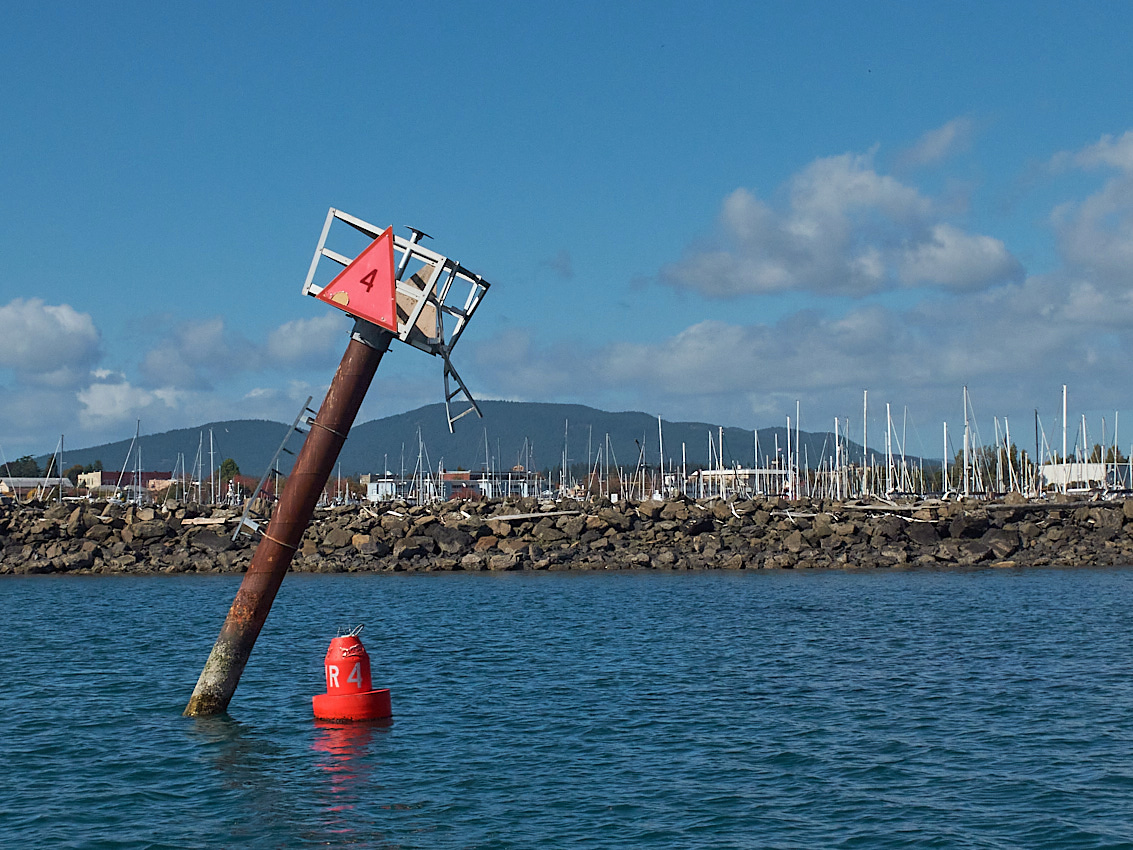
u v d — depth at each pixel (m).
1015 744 21.73
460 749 21.50
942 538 84.50
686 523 86.56
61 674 31.17
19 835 16.36
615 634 40.34
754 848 15.62
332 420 22.38
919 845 15.70
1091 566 76.56
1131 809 17.31
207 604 55.31
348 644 24.39
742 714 24.88
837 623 43.50
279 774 19.64
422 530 86.25
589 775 19.59
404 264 21.92
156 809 17.66
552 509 91.19
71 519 86.75
